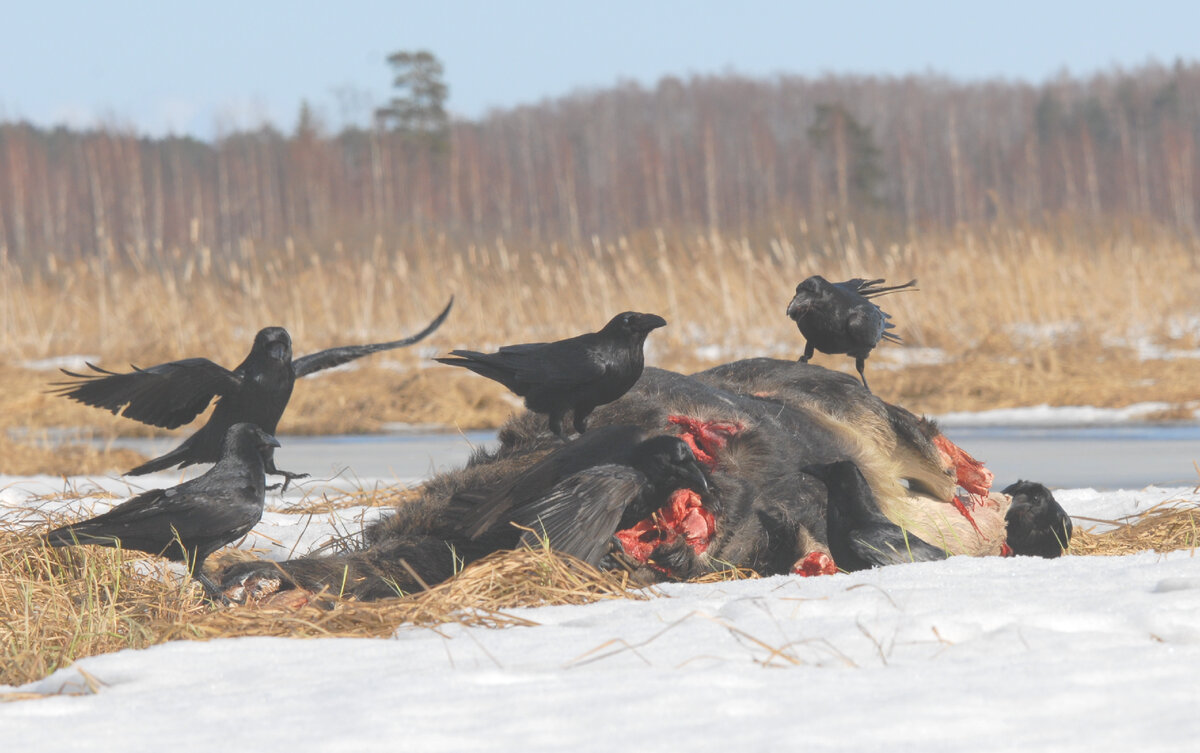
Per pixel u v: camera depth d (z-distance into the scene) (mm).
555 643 11742
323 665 11312
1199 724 8906
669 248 78750
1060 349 57000
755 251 84125
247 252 81688
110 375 14805
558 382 14820
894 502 17984
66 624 14148
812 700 9688
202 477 14789
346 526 21453
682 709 9523
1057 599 12500
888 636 11523
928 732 8906
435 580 15227
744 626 12055
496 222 184875
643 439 15086
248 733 9266
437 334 67812
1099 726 8953
